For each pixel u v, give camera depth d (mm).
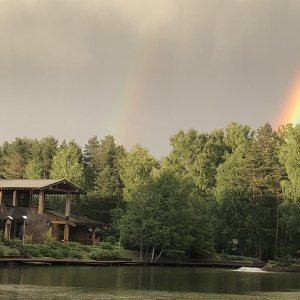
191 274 44969
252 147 82250
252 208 76188
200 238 65188
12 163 111312
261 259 77000
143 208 61344
